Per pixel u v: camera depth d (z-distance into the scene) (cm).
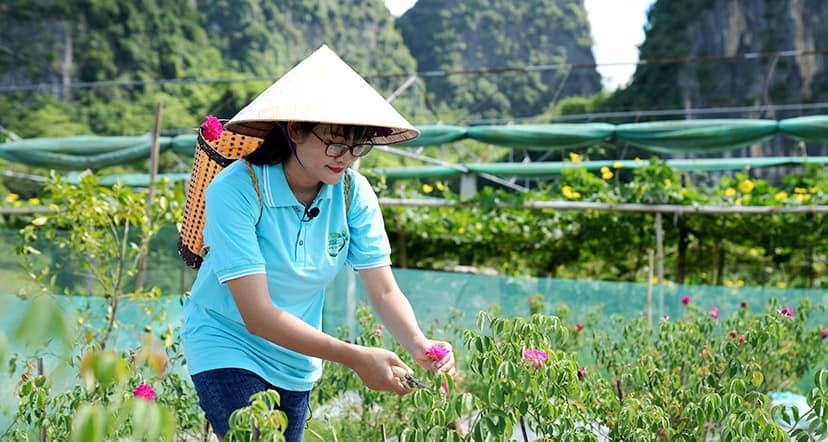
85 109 4378
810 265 1005
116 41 5341
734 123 923
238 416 199
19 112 4328
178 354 421
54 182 552
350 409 477
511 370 245
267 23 6038
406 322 268
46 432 305
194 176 275
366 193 272
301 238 254
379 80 6475
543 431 266
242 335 255
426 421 241
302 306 268
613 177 1267
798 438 269
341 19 6506
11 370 360
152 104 4338
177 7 5603
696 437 306
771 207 930
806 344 575
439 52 6656
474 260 1105
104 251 563
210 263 258
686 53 4734
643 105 4475
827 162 1169
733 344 363
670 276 1053
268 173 248
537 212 1019
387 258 275
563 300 660
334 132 240
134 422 143
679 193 943
